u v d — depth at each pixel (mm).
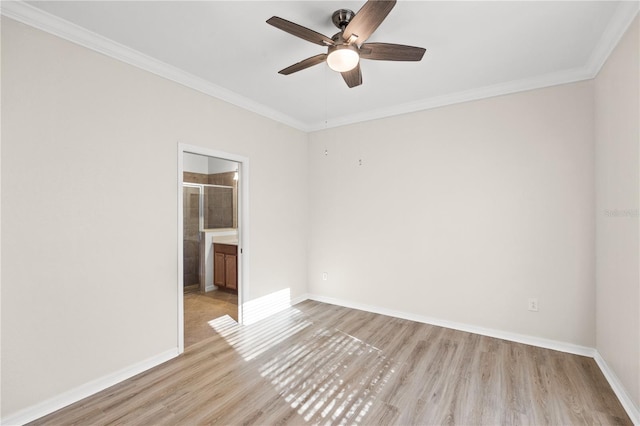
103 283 2213
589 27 2051
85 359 2107
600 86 2449
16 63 1826
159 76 2590
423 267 3467
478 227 3139
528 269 2893
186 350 2791
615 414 1872
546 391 2117
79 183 2092
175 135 2709
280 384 2232
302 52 2422
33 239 1889
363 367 2469
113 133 2277
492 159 3061
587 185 2635
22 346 1841
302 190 4324
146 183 2486
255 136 3561
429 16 1947
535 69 2668
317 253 4340
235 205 4434
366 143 3879
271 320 3551
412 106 3484
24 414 1832
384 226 3744
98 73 2195
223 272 4391
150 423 1819
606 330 2328
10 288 1804
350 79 2322
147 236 2490
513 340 2957
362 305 3934
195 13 1924
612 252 2197
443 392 2119
